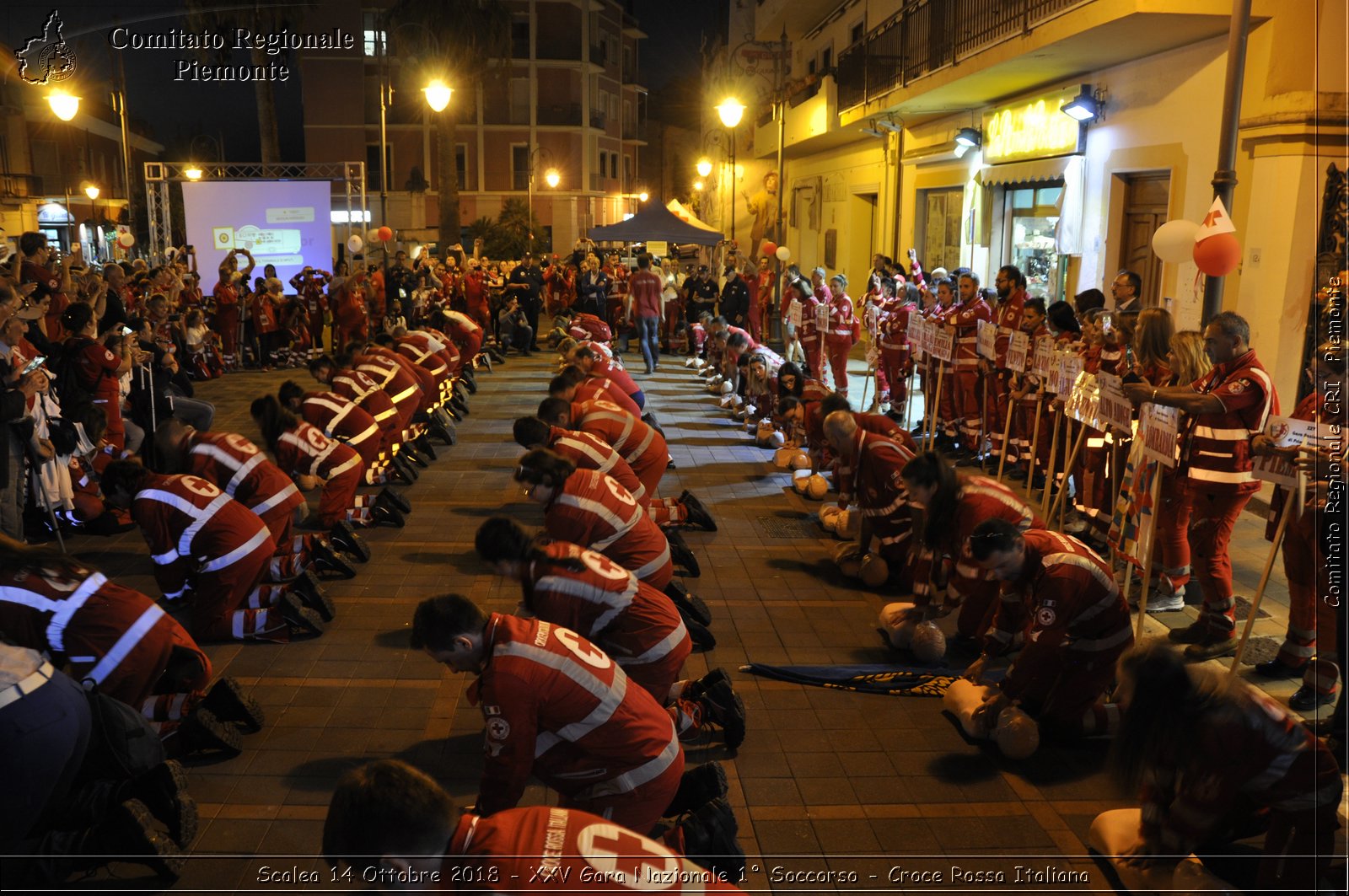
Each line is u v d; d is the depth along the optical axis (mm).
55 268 11156
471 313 21125
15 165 37250
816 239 26797
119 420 9125
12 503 7375
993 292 11258
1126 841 4035
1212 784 3609
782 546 8258
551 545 4715
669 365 19156
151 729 4359
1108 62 11633
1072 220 12672
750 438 12430
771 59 31016
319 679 5754
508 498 9680
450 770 4805
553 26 48219
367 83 45531
